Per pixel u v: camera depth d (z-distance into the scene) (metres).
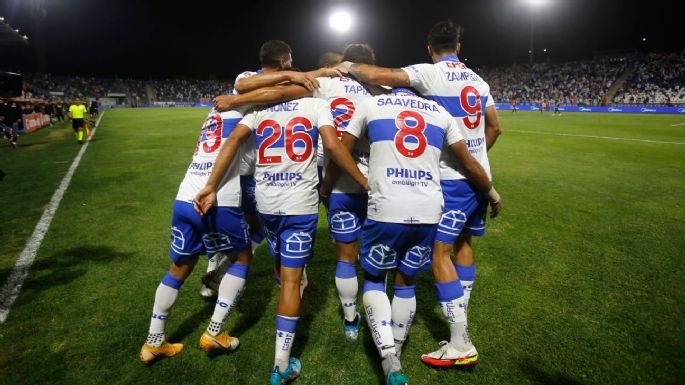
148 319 3.09
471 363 2.54
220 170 2.41
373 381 2.49
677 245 4.63
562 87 49.09
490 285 3.66
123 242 4.61
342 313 3.22
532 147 12.87
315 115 2.48
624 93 43.00
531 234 4.98
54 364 2.59
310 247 2.50
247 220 3.23
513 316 3.16
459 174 2.58
